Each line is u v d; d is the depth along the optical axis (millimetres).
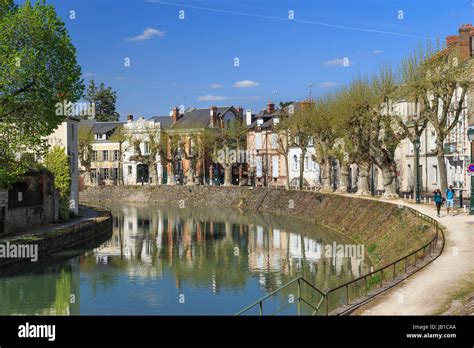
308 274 33062
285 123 74000
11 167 34188
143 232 55062
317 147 65562
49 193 49781
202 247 45031
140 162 101562
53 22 33594
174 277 33156
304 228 53812
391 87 49031
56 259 38938
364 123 50844
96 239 49219
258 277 32812
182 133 99250
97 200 96688
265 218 64875
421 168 63188
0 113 31750
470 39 52375
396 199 49344
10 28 31703
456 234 30219
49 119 33125
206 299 27844
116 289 30062
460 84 43125
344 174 60625
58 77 33562
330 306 24984
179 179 101750
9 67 31031
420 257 25469
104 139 108062
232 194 83750
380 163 50969
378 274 26547
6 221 41906
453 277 21250
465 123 52906
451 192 38656
